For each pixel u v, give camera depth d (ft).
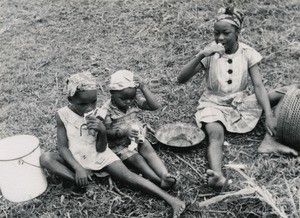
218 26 12.25
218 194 10.80
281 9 18.52
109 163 11.12
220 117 12.39
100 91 15.16
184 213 10.33
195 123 13.51
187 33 17.72
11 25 19.24
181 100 14.61
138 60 16.55
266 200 9.82
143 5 19.52
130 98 11.41
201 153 12.30
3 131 13.46
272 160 11.71
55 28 18.78
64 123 11.28
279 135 11.85
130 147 11.27
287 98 11.56
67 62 16.78
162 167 11.15
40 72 16.28
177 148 12.19
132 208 10.54
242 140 12.73
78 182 10.76
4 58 17.20
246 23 17.88
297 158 11.64
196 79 15.53
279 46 16.58
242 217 10.11
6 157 11.21
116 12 19.33
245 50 12.86
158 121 13.74
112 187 11.15
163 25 18.26
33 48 17.69
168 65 16.30
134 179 10.80
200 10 18.89
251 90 14.39
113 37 17.94
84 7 19.90
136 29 18.20
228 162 11.91
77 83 10.68
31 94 15.26
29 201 10.97
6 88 15.49
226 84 12.84
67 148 11.30
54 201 10.91
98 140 11.08
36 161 10.96
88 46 17.54
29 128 13.58
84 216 10.44
